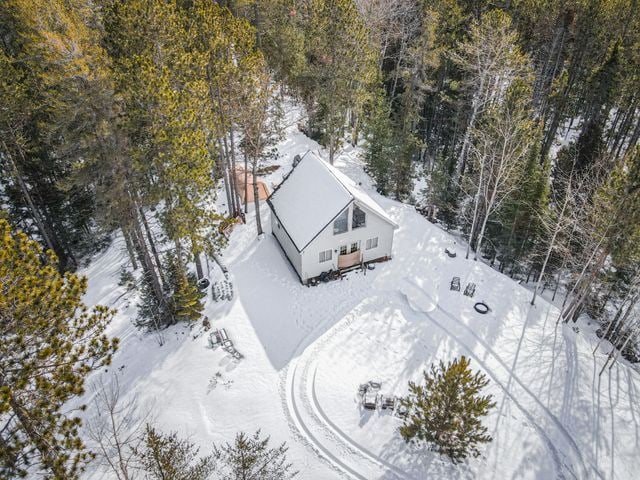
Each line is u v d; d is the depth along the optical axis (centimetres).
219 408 1883
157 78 2059
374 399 1930
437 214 3922
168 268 2375
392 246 2998
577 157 3556
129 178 2117
